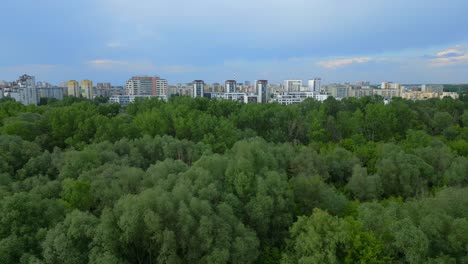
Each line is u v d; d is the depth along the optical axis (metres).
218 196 34.72
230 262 28.83
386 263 26.97
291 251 30.89
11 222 27.66
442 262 24.81
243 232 30.23
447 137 83.69
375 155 60.91
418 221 29.72
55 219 29.88
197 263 28.28
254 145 43.47
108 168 42.28
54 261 25.98
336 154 60.25
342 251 28.23
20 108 84.19
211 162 39.84
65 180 37.44
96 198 35.94
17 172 46.03
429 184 52.31
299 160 52.50
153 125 72.25
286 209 36.25
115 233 28.31
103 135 61.06
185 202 31.30
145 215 28.19
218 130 69.44
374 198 45.72
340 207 38.59
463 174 50.84
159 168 40.84
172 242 28.03
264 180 36.34
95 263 25.59
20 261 25.36
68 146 63.53
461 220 26.69
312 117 89.25
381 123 85.56
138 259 30.19
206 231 28.44
